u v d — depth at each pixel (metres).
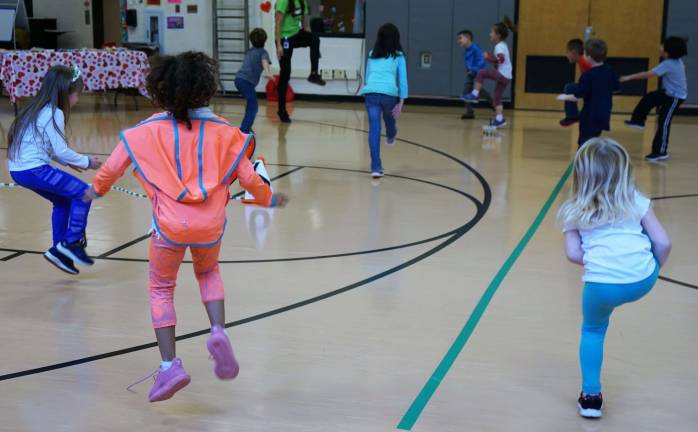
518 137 10.56
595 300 2.78
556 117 12.93
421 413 2.93
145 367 3.30
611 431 2.80
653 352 3.49
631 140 10.34
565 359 3.42
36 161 4.28
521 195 6.83
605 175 2.74
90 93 15.34
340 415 2.91
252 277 4.50
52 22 16.56
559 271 4.66
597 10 13.29
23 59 10.92
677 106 8.62
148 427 2.81
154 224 2.83
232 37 14.72
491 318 3.90
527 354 3.47
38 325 3.77
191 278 4.46
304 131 10.77
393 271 4.64
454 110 13.72
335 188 7.05
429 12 13.88
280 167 8.05
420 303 4.10
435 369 3.31
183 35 14.91
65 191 4.35
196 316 3.89
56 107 4.30
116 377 3.21
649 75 8.56
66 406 2.96
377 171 7.52
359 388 3.13
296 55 14.57
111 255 4.95
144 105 13.51
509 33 13.71
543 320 3.88
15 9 13.04
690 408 2.98
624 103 13.46
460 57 13.92
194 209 2.81
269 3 14.38
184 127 2.85
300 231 5.54
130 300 4.13
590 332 2.91
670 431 2.81
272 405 2.99
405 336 3.66
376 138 7.45
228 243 5.22
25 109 4.27
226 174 2.87
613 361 3.40
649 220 2.77
